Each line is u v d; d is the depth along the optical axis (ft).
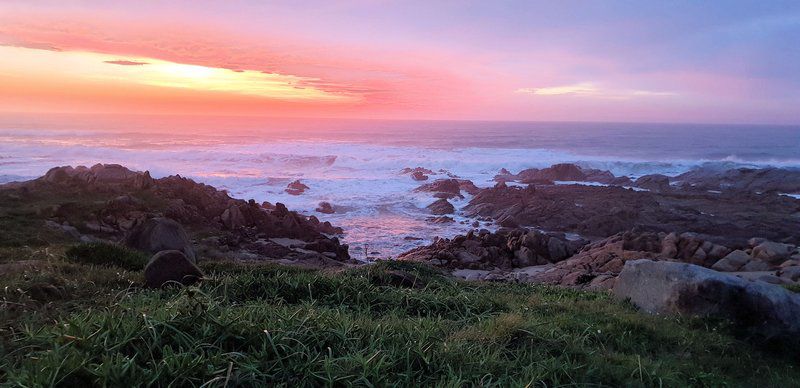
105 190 81.20
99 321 13.17
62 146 213.25
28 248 37.04
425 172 184.14
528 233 83.82
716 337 22.07
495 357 14.53
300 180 155.22
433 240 95.55
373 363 12.43
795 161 248.11
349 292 23.29
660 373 15.75
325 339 14.01
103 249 34.01
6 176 142.31
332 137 341.62
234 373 11.32
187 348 12.34
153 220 39.14
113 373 10.31
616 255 74.13
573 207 115.24
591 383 13.92
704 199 136.05
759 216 113.09
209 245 67.15
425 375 12.84
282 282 23.36
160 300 17.72
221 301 18.13
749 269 64.90
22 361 11.08
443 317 21.67
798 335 22.52
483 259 79.10
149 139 273.13
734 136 416.67
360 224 109.70
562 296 32.24
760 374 19.33
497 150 273.54
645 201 127.34
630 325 22.08
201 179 149.69
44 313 16.48
